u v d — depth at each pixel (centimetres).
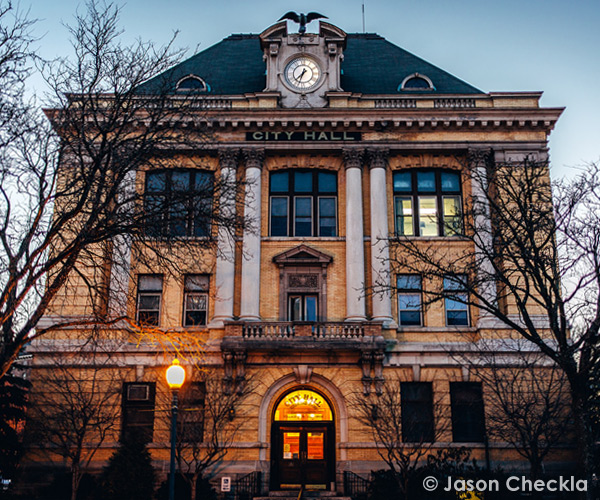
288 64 3394
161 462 2806
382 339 2858
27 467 2800
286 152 3259
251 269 3055
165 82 2078
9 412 2745
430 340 3011
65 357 2909
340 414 2894
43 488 2770
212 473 2800
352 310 3014
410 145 3228
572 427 2723
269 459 2853
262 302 3083
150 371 2945
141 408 2941
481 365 2670
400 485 2486
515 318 2939
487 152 3203
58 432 2586
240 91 3528
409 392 2953
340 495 2750
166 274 3011
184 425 2686
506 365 2667
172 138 2030
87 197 1981
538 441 2428
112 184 1927
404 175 3294
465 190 3216
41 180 1753
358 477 2720
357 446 2827
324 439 2920
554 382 2636
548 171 3094
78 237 1761
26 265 1675
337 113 3225
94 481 2744
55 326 1767
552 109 3209
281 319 3052
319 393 2964
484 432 2777
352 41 3962
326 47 3406
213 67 3716
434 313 3066
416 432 2886
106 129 1852
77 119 1930
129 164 1955
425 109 3212
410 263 2911
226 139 3244
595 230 1972
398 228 3225
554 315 1877
